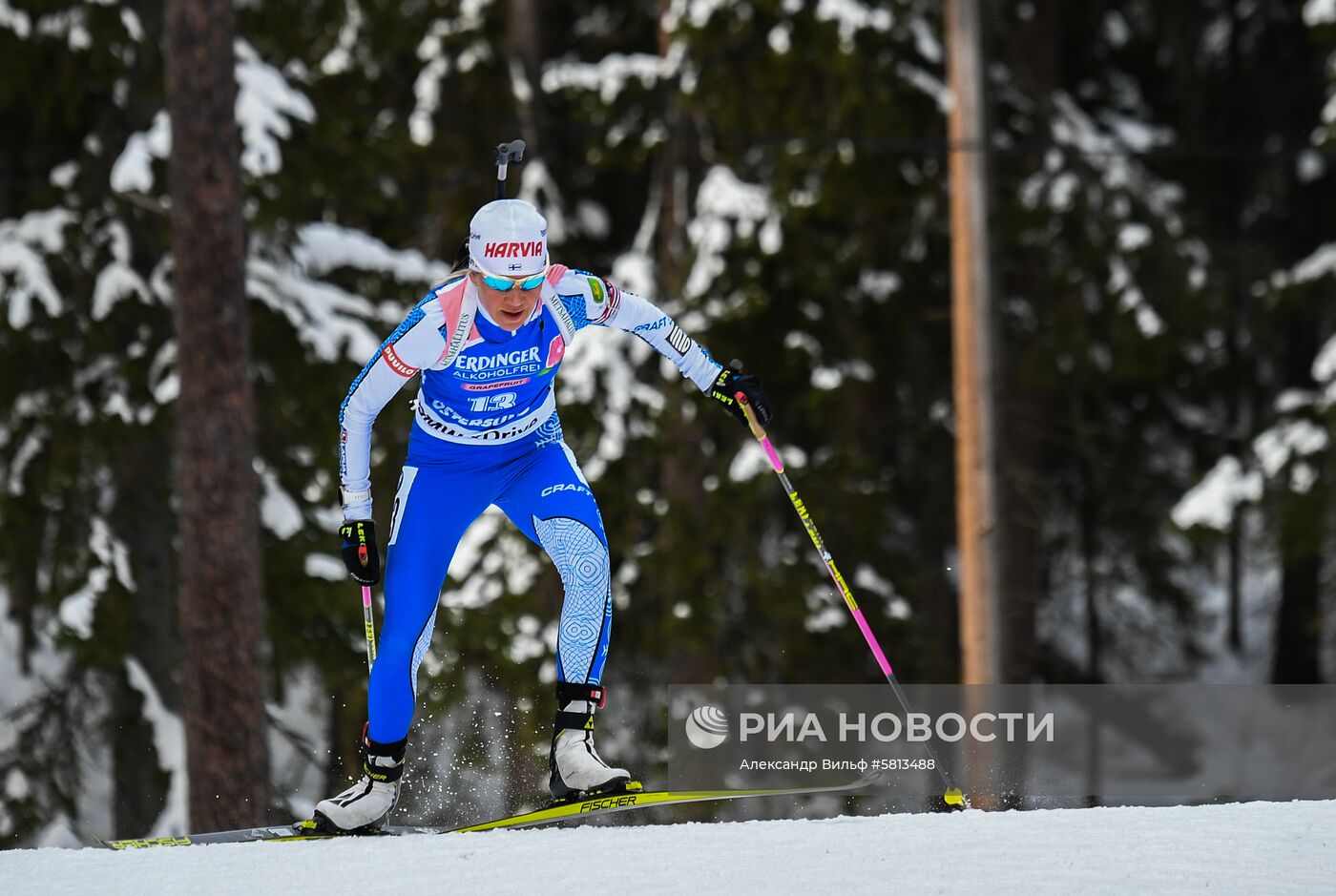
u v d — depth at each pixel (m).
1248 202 44.19
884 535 36.72
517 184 34.69
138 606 26.69
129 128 26.23
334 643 26.31
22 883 9.18
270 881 8.89
